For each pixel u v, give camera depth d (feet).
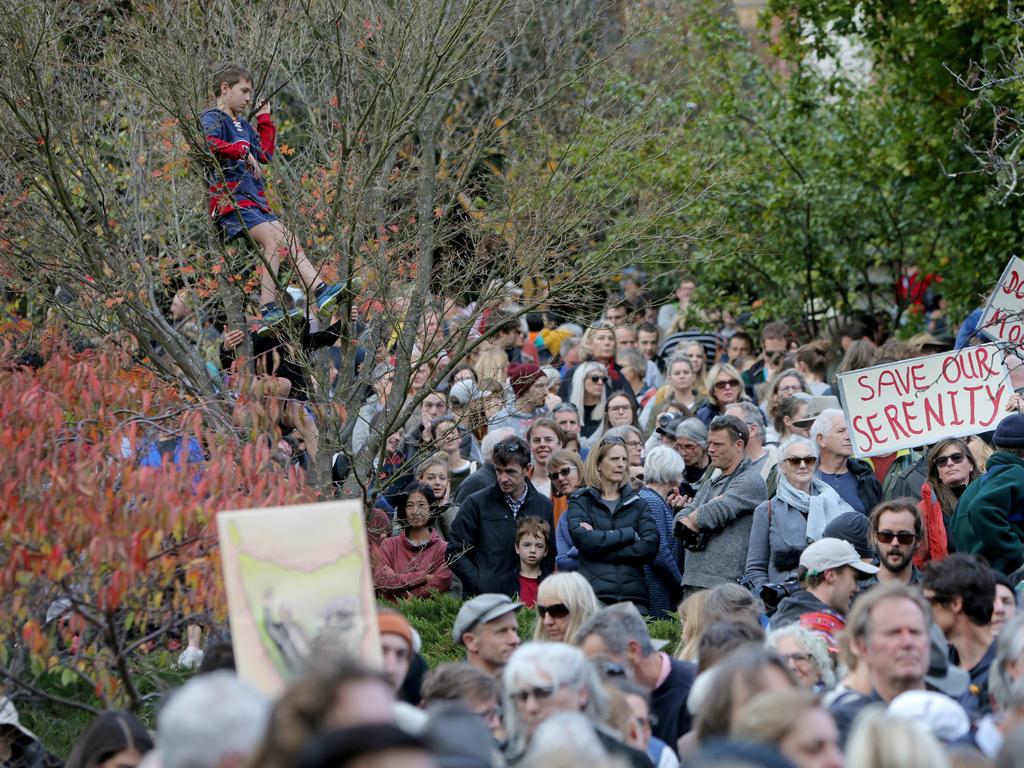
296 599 49.88
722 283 151.64
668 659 61.31
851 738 38.96
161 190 88.99
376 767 30.01
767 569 82.89
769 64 163.63
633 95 114.52
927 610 52.60
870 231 152.35
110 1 86.84
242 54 86.58
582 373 114.32
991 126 129.90
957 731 47.73
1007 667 51.11
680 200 101.55
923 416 85.66
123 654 57.72
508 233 83.10
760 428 92.38
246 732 38.73
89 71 89.61
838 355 144.56
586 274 84.12
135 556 54.54
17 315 86.07
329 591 50.16
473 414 90.53
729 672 45.44
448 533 96.73
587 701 50.37
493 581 89.35
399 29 82.84
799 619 64.64
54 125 84.02
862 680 52.70
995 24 122.11
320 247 83.30
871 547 75.15
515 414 90.48
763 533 83.25
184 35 81.97
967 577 59.77
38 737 65.98
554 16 107.86
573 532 86.99
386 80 80.07
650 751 54.95
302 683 34.76
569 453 94.02
